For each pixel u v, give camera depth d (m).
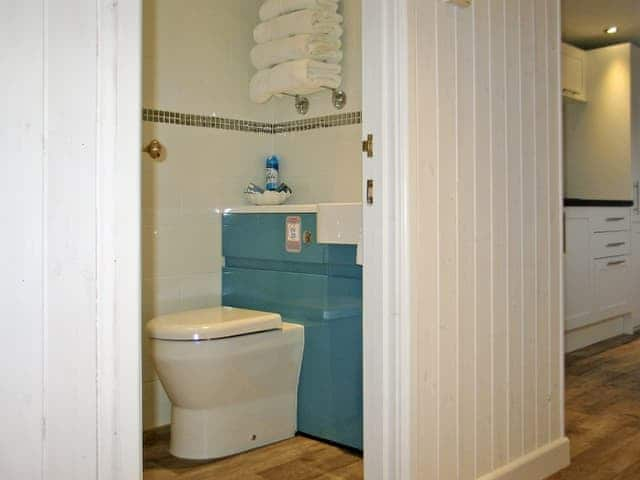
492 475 1.96
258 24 2.98
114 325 1.08
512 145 2.06
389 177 1.67
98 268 1.07
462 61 1.85
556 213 2.28
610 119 4.77
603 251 4.23
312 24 2.62
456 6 1.82
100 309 1.07
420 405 1.71
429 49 1.73
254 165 3.02
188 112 2.75
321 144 2.84
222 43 2.88
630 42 4.93
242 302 2.80
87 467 1.06
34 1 0.99
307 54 2.66
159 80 2.65
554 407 2.26
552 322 2.26
